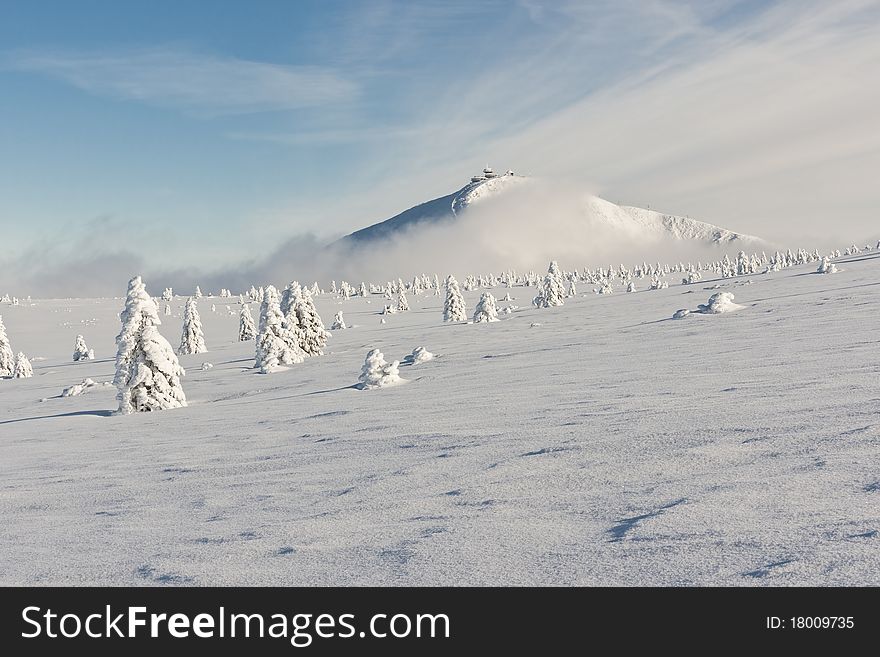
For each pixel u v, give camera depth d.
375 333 60.47
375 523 4.92
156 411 20.92
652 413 8.39
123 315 22.12
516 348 27.33
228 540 4.86
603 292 112.69
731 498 4.38
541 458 6.54
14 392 38.38
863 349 12.91
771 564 3.23
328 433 10.78
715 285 68.81
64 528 5.86
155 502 6.71
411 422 10.82
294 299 44.06
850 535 3.45
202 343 63.25
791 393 8.61
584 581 3.34
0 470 10.35
